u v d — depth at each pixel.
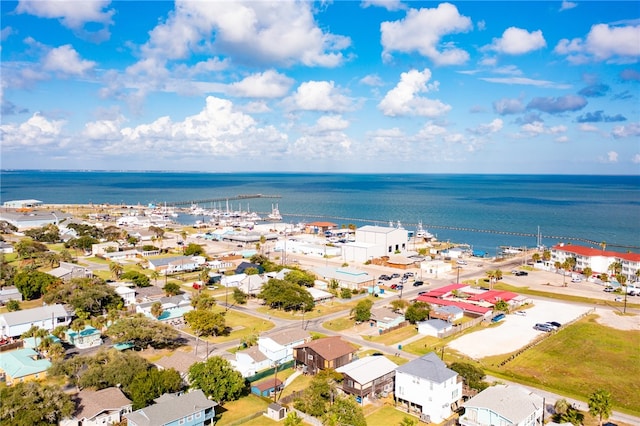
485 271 172.25
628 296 139.12
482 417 63.66
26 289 123.88
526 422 62.09
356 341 99.38
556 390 77.00
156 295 128.12
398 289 144.38
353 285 144.12
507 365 87.00
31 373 76.62
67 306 114.12
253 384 78.19
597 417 67.56
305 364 85.31
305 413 67.88
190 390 71.62
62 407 61.66
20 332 98.88
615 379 81.56
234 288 135.75
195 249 187.38
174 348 93.81
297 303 119.19
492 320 113.31
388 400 74.56
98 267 164.75
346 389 75.19
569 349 95.12
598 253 170.38
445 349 95.12
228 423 66.12
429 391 69.38
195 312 103.31
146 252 188.25
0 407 60.25
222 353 91.19
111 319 102.62
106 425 64.31
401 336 103.19
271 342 90.94
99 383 72.00
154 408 61.84
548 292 142.88
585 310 123.38
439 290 137.38
